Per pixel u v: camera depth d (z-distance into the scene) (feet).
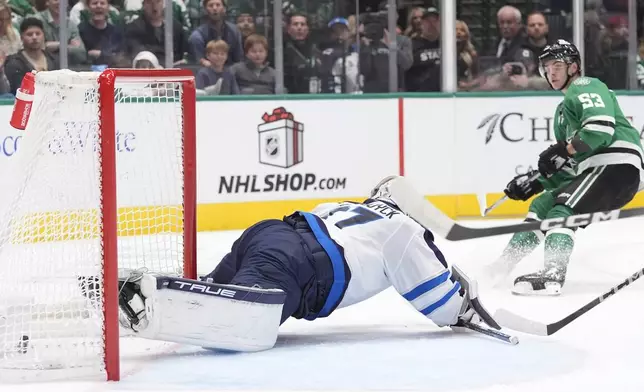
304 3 62.80
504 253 35.12
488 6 65.87
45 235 21.18
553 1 66.74
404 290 24.22
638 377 20.03
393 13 61.77
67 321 21.29
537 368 20.85
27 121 22.30
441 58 62.69
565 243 32.65
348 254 23.47
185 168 25.91
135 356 22.24
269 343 22.56
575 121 33.96
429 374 20.24
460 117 60.44
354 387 19.11
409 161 59.72
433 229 17.67
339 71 63.93
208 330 21.34
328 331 25.98
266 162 56.85
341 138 58.29
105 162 19.61
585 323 26.61
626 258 41.45
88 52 59.57
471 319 24.86
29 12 57.77
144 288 20.63
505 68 66.74
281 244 22.97
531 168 61.52
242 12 61.00
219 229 56.18
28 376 19.72
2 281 21.25
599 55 66.74
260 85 61.31
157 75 22.66
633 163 33.88
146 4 59.93
